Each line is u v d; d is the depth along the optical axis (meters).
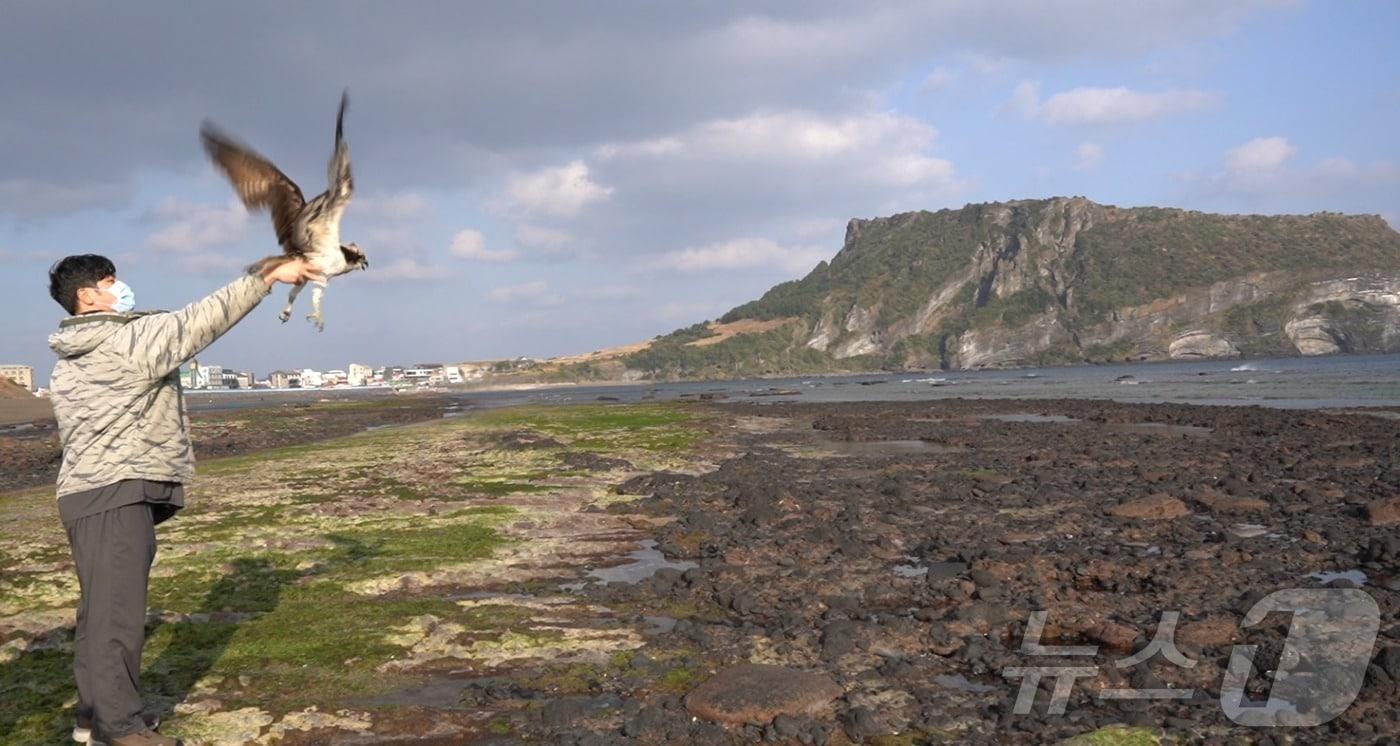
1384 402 44.62
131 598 5.55
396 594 10.84
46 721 6.70
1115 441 27.70
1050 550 12.66
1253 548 12.17
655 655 8.34
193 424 50.56
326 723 6.79
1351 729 6.46
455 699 7.33
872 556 12.55
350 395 180.75
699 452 27.81
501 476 21.91
